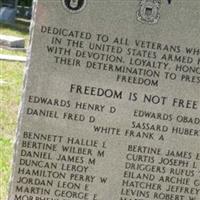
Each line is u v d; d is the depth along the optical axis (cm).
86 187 740
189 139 742
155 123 736
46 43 710
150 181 745
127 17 714
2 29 3122
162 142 740
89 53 717
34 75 715
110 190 743
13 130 1181
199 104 736
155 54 724
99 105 727
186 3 718
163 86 730
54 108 724
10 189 735
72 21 709
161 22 718
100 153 735
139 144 738
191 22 721
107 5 709
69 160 734
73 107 725
